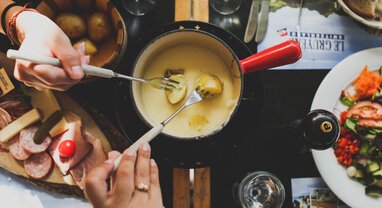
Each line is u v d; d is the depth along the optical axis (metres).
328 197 0.69
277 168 0.70
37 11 0.59
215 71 0.62
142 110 0.58
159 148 0.65
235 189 0.69
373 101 0.68
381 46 0.71
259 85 0.64
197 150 0.64
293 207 0.69
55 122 0.66
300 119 0.69
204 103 0.61
